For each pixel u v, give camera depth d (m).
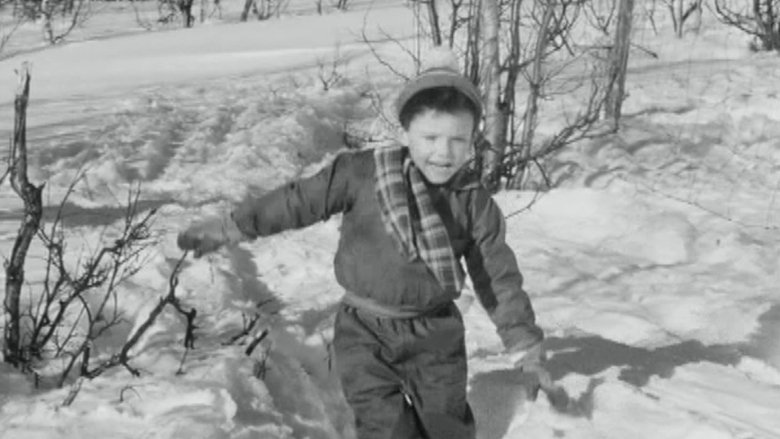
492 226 3.27
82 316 4.11
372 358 3.22
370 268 3.18
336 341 3.29
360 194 3.18
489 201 3.27
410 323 3.24
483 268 3.29
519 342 3.30
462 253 3.31
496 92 6.90
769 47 13.06
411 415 3.26
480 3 6.95
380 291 3.20
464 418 3.37
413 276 3.17
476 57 7.07
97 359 3.83
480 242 3.28
